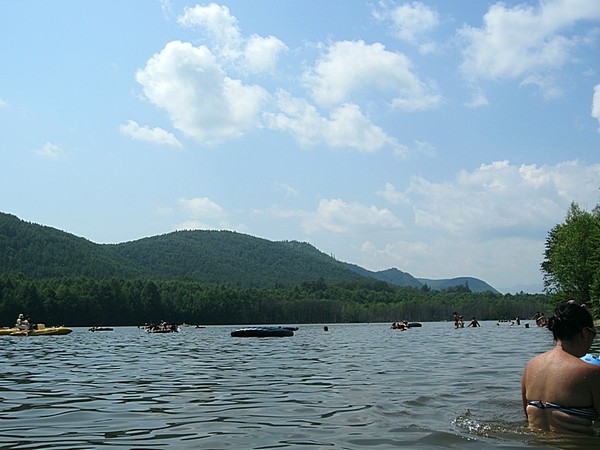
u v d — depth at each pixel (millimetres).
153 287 135750
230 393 11719
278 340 41719
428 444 6883
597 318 60469
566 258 70438
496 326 80500
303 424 8312
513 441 6875
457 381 13422
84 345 34938
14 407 10078
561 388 7020
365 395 11180
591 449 6270
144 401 10711
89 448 6922
